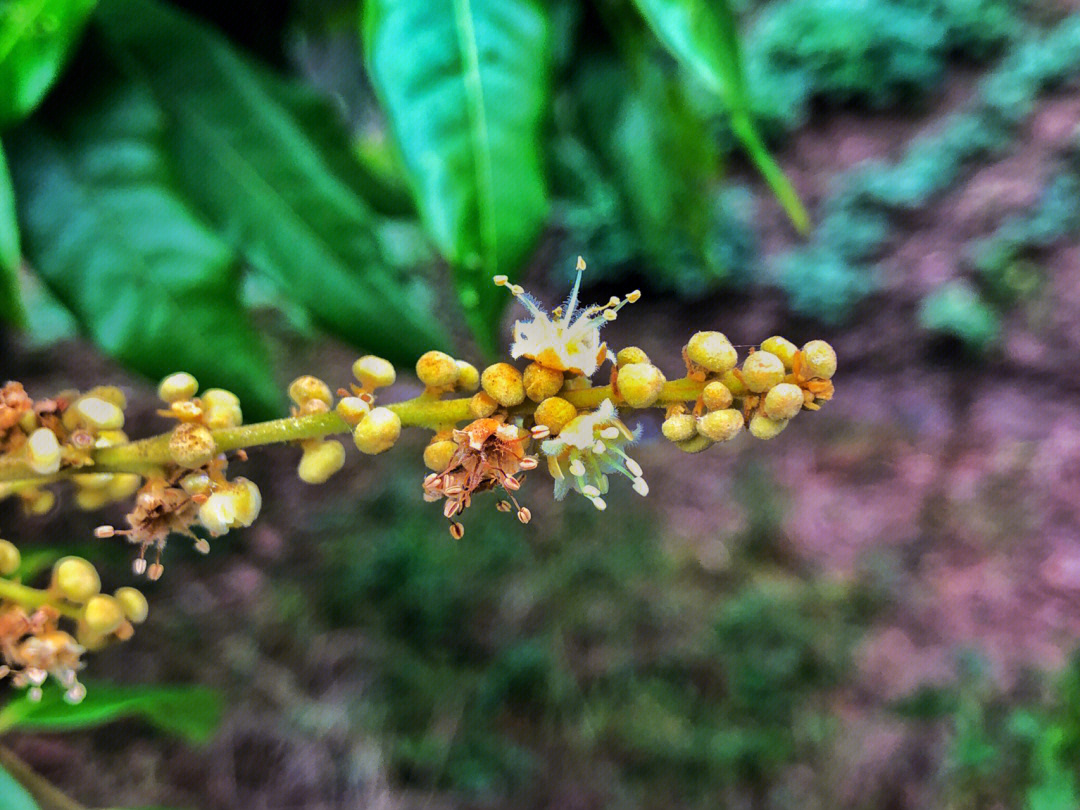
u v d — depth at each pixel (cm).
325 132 12
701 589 45
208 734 12
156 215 9
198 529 40
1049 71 70
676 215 18
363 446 7
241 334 9
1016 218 66
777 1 82
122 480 8
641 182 18
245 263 11
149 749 32
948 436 58
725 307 70
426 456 7
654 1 9
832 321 67
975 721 34
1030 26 73
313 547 42
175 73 10
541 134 9
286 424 7
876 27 73
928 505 51
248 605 38
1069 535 48
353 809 32
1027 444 56
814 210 71
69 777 31
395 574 41
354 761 34
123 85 10
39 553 12
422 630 39
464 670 38
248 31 15
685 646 41
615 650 40
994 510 51
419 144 9
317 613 39
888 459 55
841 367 65
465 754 35
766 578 46
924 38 73
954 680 39
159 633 36
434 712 36
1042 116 69
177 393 7
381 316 11
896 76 73
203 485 7
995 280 64
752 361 7
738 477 52
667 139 17
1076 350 60
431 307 54
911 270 66
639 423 7
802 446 56
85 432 7
